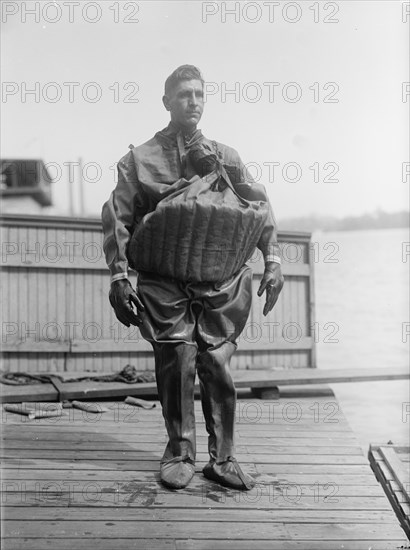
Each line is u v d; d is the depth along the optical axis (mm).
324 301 21562
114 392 6688
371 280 24656
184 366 4613
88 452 5184
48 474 4746
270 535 4000
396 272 25219
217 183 4652
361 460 5180
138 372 7516
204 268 4555
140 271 4723
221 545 3863
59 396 6566
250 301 4801
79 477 4695
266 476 4844
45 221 7516
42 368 7582
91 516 4148
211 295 4637
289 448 5406
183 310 4652
